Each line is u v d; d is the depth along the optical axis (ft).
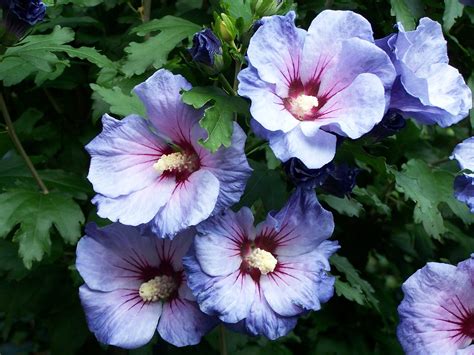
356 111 1.10
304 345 2.15
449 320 1.22
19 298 1.78
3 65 1.53
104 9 1.94
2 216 1.41
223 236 1.18
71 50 1.46
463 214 1.61
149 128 1.22
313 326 2.11
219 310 1.14
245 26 1.27
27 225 1.40
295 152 1.09
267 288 1.19
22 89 1.98
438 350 1.21
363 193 1.68
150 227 1.17
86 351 1.97
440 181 1.63
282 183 1.42
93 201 1.19
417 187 1.42
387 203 2.01
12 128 1.52
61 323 1.79
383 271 2.80
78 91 1.94
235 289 1.16
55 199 1.46
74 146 1.91
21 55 1.42
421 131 1.88
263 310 1.17
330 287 1.19
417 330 1.21
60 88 1.92
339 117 1.12
